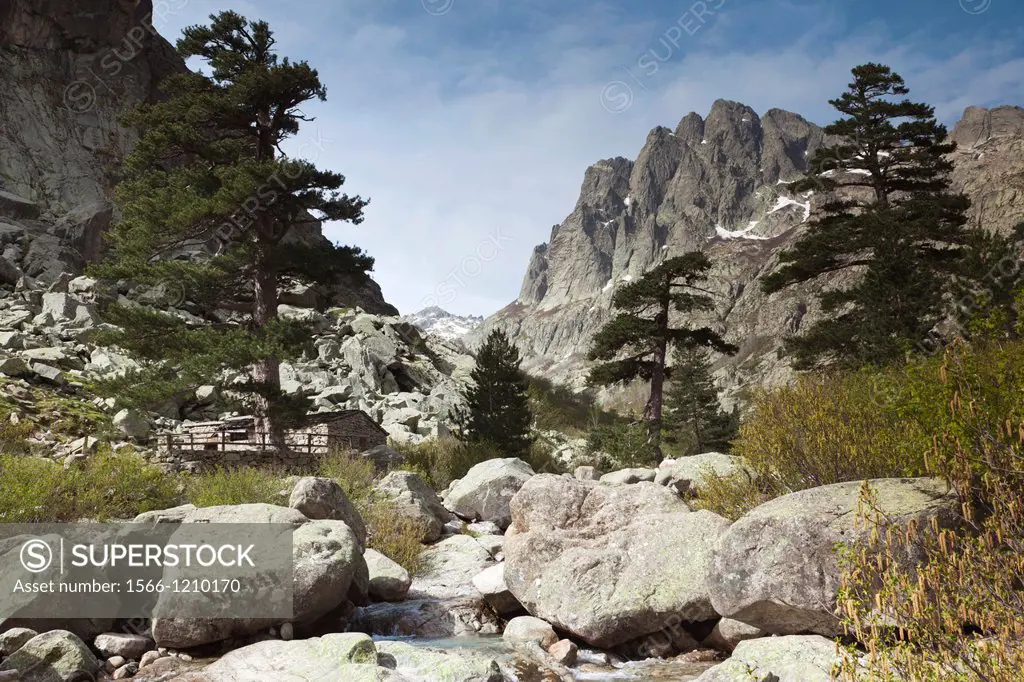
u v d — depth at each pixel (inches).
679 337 1491.1
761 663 287.1
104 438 916.6
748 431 455.8
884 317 1089.4
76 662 330.3
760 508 344.2
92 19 2293.3
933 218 1349.7
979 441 265.7
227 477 672.4
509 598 451.8
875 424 390.6
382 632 437.4
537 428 1787.6
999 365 274.7
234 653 350.0
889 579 197.6
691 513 421.7
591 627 378.0
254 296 1031.0
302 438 1092.5
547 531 451.8
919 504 290.7
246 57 1051.9
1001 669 176.6
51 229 1903.3
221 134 1078.4
